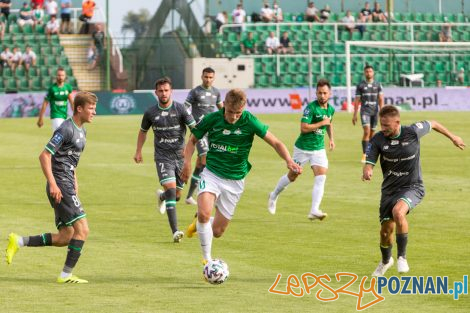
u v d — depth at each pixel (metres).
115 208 18.20
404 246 11.56
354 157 27.56
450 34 57.53
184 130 15.74
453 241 14.23
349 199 19.20
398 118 11.47
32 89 50.44
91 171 24.38
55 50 51.66
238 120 11.70
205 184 11.91
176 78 52.12
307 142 16.84
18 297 10.64
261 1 59.16
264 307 10.13
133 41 52.31
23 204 18.67
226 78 50.31
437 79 55.47
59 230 11.86
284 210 17.84
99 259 13.02
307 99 49.38
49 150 11.38
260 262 12.73
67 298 10.58
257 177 23.03
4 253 13.42
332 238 14.68
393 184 11.73
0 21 51.44
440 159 26.58
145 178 22.98
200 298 10.56
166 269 12.31
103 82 51.88
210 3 57.38
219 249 13.77
